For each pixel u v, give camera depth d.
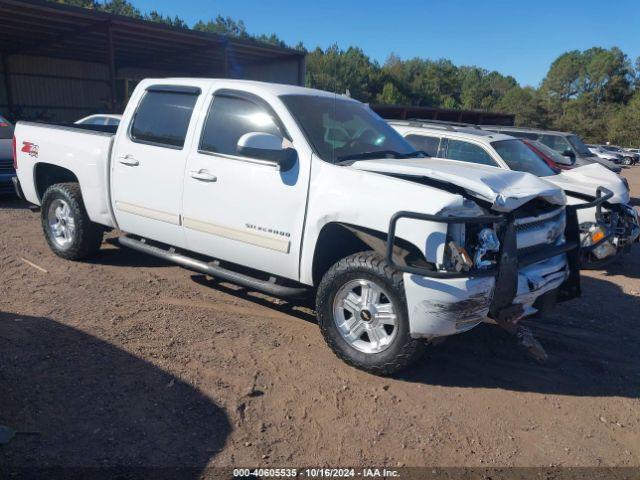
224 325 4.55
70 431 2.98
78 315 4.52
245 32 85.75
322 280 3.92
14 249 6.31
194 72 26.56
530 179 4.24
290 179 4.05
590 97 102.56
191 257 4.97
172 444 2.96
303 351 4.16
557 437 3.32
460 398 3.68
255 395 3.51
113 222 5.36
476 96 116.31
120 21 15.59
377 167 3.91
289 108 4.29
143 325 4.42
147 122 5.02
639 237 7.36
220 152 4.47
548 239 4.20
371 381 3.79
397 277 3.55
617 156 43.41
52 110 23.22
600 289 6.43
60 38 18.03
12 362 3.63
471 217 3.36
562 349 4.58
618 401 3.79
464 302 3.40
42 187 6.35
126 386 3.47
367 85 80.12
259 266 4.34
